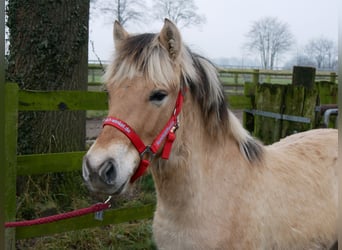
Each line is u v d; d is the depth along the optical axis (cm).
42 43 421
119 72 188
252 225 211
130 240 374
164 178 210
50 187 427
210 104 214
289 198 226
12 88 297
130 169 181
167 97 191
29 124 428
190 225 208
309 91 439
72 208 416
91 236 370
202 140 213
